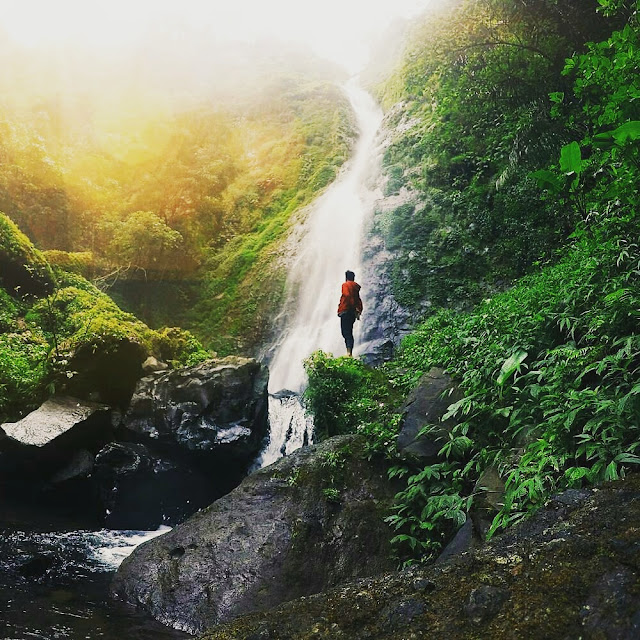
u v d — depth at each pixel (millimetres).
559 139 9695
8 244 11875
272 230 20109
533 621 1882
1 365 8828
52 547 6070
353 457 5988
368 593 2266
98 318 9820
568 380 4684
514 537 2414
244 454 8609
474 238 13633
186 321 18203
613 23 10281
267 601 4547
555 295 6195
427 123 17688
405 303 13430
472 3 12320
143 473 8141
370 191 17797
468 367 6191
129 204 20125
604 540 2129
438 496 4969
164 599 4598
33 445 7395
